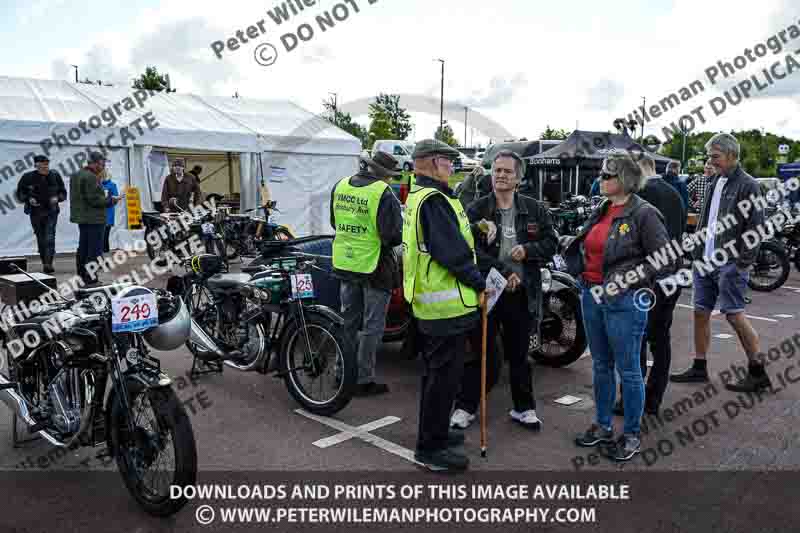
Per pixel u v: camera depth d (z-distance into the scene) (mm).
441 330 3576
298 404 4777
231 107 14625
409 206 3617
